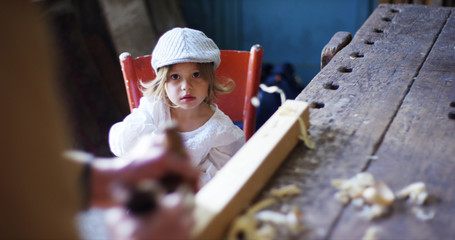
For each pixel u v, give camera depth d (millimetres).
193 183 668
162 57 1388
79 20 2840
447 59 1368
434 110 1062
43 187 485
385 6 1941
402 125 1002
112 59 3014
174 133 691
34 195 478
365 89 1182
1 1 443
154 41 3221
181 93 1392
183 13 3846
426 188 791
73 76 2588
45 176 486
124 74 1550
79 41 2637
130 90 1565
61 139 513
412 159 878
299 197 777
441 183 804
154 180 643
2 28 445
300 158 899
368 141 943
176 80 1399
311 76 3805
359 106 1092
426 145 922
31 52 468
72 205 528
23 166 468
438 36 1584
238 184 741
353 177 825
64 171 515
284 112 958
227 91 1525
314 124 1020
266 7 3654
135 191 544
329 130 993
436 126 992
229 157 1459
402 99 1122
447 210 738
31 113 469
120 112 2949
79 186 632
